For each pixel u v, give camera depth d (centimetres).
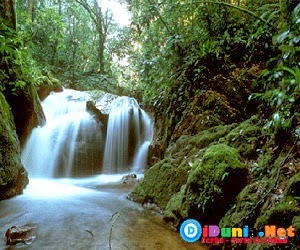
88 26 1392
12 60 548
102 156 752
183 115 510
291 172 227
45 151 659
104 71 1345
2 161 407
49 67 1155
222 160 284
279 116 262
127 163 777
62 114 823
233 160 283
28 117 610
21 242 269
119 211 370
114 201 422
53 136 690
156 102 605
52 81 930
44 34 1115
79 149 721
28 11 923
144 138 803
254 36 409
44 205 391
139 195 416
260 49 460
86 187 551
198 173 292
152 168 427
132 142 796
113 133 774
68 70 1258
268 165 264
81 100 883
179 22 585
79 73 1274
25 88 595
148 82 646
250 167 285
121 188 536
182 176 359
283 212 196
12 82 533
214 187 272
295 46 249
